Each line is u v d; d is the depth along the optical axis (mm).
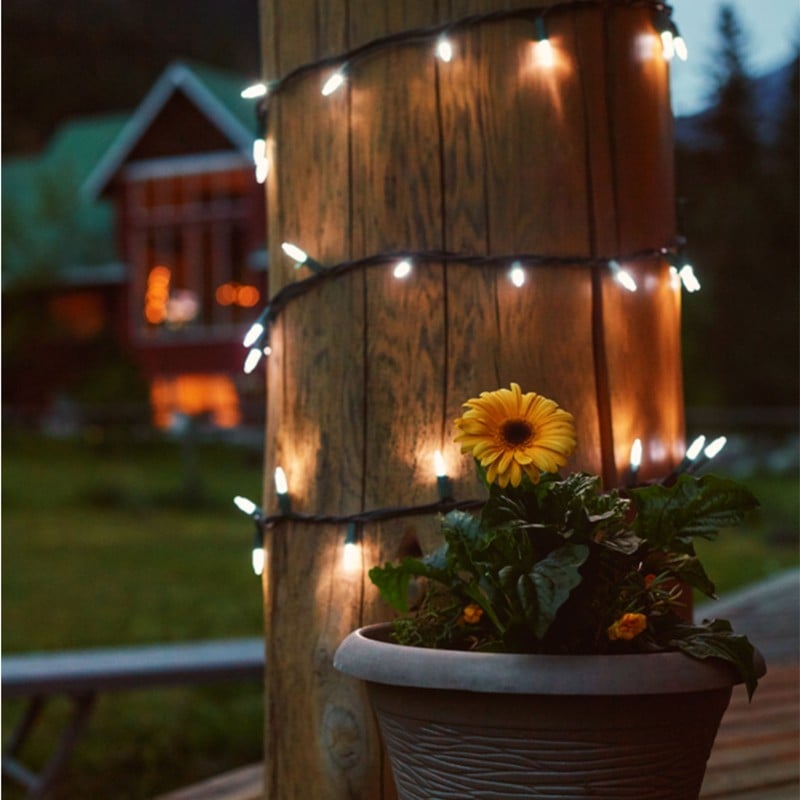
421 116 2047
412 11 2057
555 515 1588
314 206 2141
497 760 1524
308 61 2152
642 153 2105
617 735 1492
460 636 1670
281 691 2148
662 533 1634
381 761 2033
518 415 1605
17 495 17297
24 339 25906
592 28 2057
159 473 20781
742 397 26422
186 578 10055
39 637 7332
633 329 2070
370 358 2059
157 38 54031
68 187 27422
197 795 3232
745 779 2975
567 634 1546
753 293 26906
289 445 2160
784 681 4172
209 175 26594
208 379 27203
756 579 9711
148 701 5562
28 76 45438
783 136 29219
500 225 2018
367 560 2033
